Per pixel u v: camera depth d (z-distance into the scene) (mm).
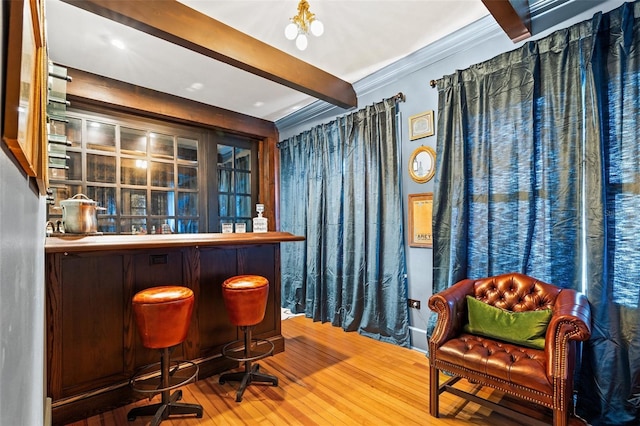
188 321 1952
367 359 2771
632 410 1793
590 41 1979
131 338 2141
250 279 2322
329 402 2121
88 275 1994
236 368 2615
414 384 2350
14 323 485
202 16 2279
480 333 2020
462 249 2545
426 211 2920
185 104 3779
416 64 2934
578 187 2043
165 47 2678
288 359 2773
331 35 2584
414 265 3020
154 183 3738
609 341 1864
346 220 3598
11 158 471
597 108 1925
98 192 3357
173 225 3877
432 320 2762
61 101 1938
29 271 722
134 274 2162
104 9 1854
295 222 4379
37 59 802
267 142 4691
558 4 2057
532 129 2219
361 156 3447
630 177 1848
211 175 4230
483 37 2502
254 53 2592
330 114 3932
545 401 1555
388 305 3176
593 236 1927
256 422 1920
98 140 3352
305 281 4199
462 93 2596
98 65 2961
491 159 2434
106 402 2018
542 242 2189
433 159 2871
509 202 2336
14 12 461
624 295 1845
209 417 1969
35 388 903
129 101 3340
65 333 1910
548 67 2172
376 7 2248
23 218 607
